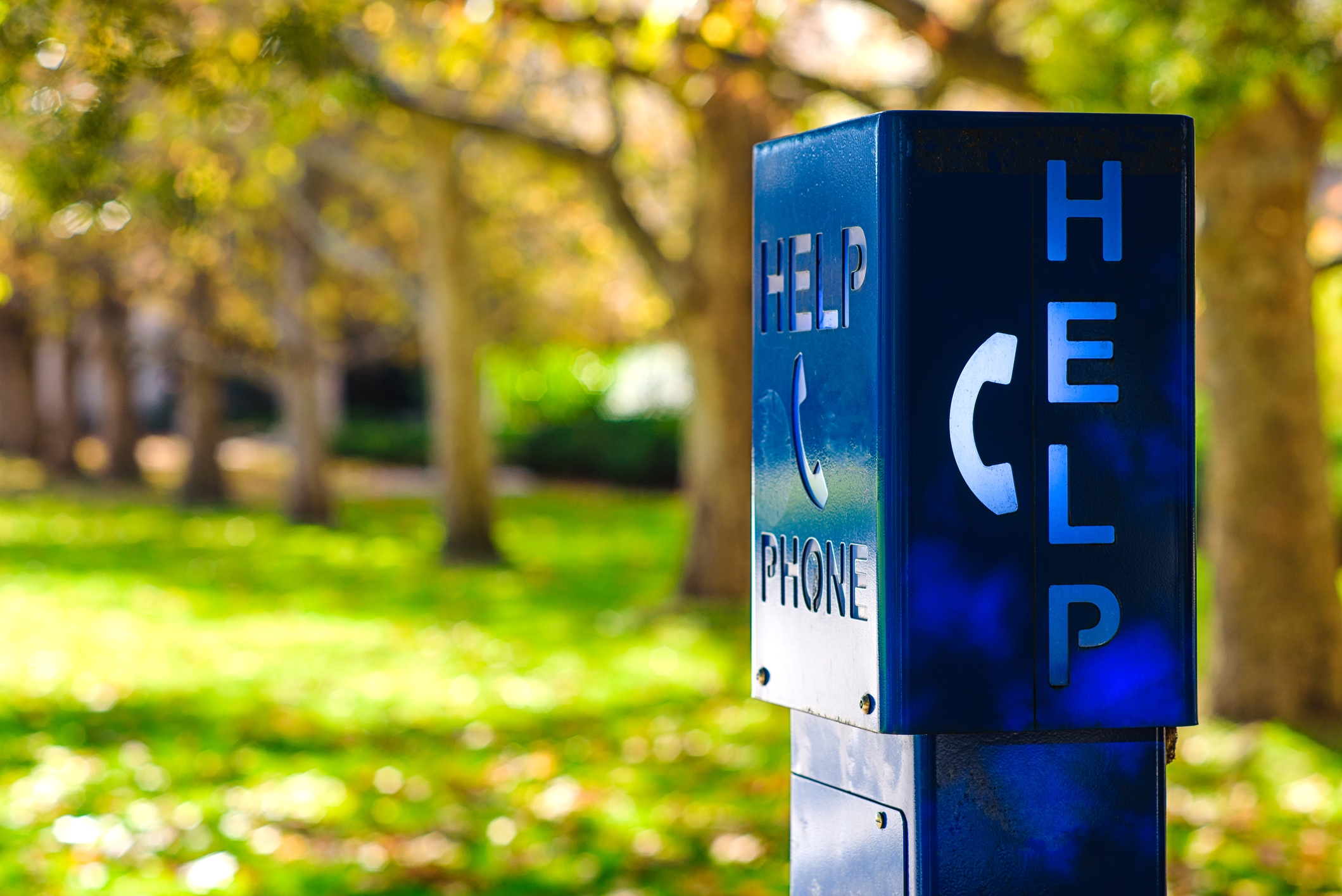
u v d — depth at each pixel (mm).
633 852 6074
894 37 11188
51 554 18344
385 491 31031
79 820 6395
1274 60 6355
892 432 2172
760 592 2564
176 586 15680
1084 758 2268
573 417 37875
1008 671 2199
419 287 19703
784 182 2449
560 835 6344
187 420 26078
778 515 2494
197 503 25766
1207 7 6270
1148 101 6641
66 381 30484
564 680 10469
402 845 6133
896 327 2168
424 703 9570
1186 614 2240
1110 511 2223
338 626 13117
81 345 30672
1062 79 6938
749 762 7852
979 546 2193
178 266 23219
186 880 5590
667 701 9703
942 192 2176
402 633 12750
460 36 8414
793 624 2453
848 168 2260
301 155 19141
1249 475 8156
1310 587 8109
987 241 2186
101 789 6988
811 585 2387
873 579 2199
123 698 9391
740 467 13688
